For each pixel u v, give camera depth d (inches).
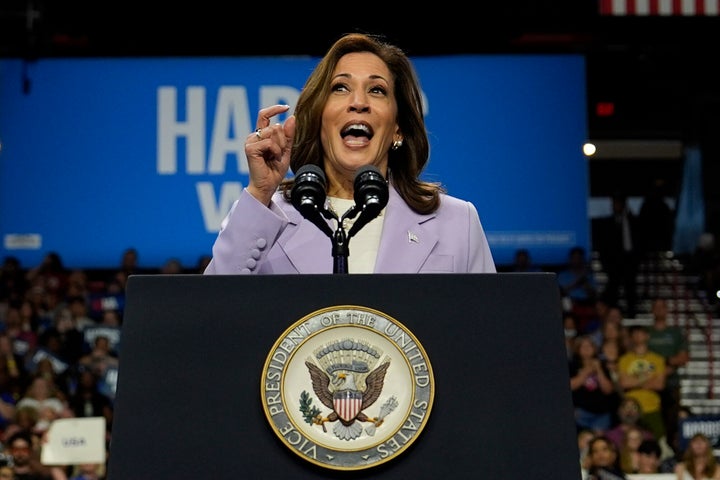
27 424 653.9
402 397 123.1
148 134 906.7
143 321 125.4
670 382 784.9
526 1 960.9
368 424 122.0
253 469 120.3
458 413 122.7
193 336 124.8
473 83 908.0
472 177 904.3
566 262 897.5
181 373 123.3
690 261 1049.5
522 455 121.2
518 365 124.4
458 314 126.3
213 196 901.8
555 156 906.7
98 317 869.8
